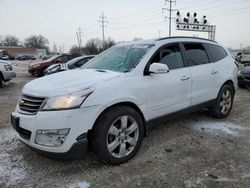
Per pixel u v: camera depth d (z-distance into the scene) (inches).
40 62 645.3
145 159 138.3
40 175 123.0
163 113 154.7
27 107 124.0
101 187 112.8
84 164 132.8
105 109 124.6
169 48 164.4
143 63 144.7
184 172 124.8
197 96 178.4
